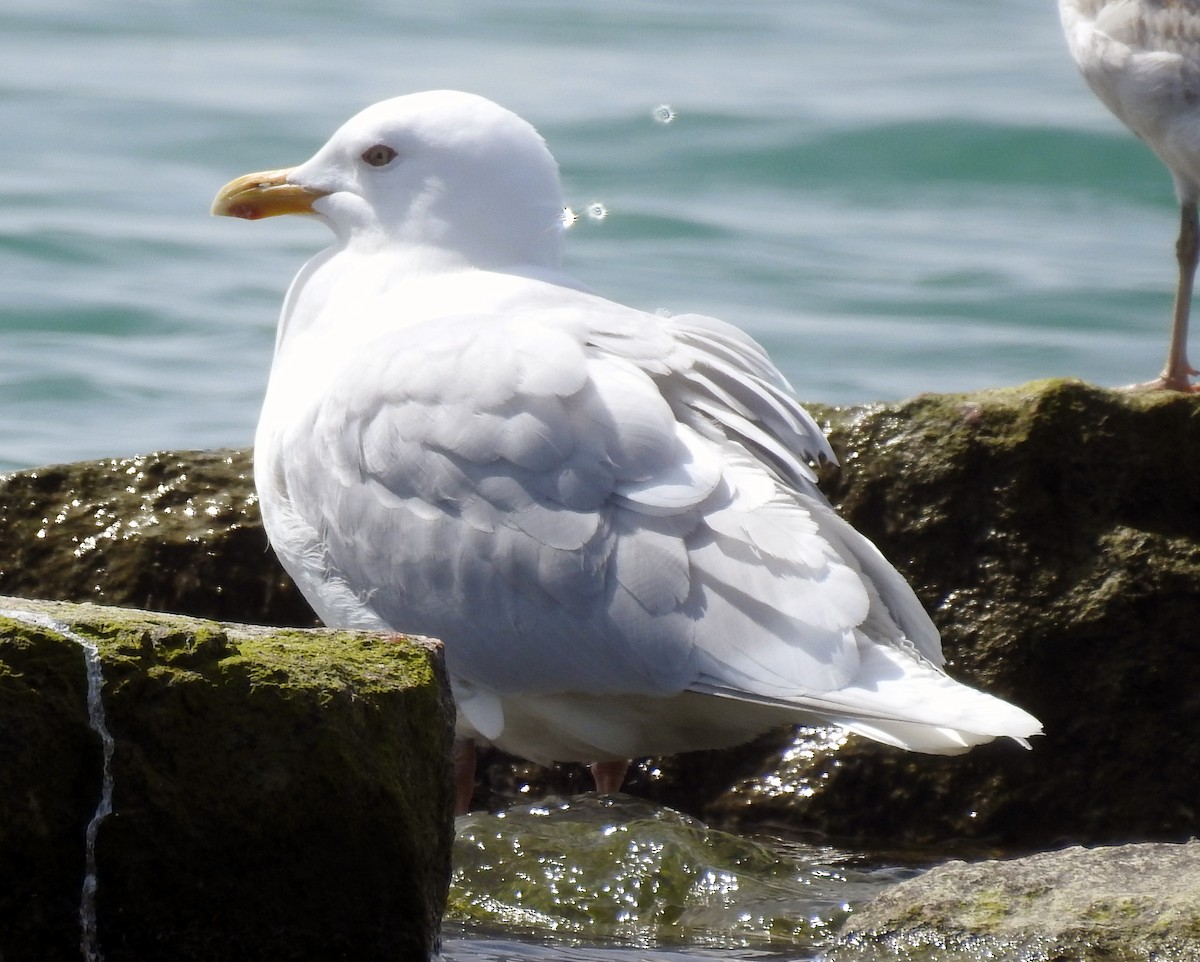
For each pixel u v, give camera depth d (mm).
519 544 9453
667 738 10039
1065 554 11141
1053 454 11180
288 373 11008
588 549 9328
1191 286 14711
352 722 6770
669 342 9953
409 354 9938
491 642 9602
